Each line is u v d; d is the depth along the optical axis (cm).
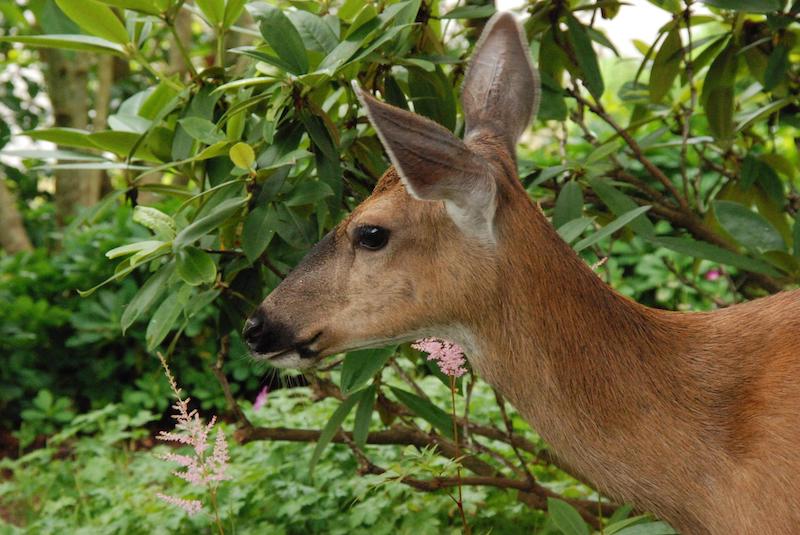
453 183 317
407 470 397
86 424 670
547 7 462
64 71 986
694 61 506
